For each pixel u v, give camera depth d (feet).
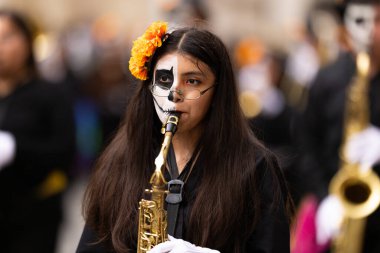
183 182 24.99
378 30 38.06
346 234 37.32
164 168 24.29
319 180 39.58
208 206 24.53
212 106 25.14
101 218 25.71
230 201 24.50
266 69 55.21
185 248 23.67
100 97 67.36
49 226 41.19
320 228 37.88
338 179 37.86
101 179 25.93
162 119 24.91
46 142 40.81
